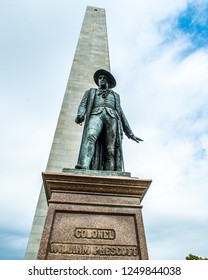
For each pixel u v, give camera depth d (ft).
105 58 58.34
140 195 15.85
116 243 13.42
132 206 15.17
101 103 21.09
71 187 15.30
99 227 13.93
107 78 24.52
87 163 17.56
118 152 19.48
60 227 13.60
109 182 15.65
